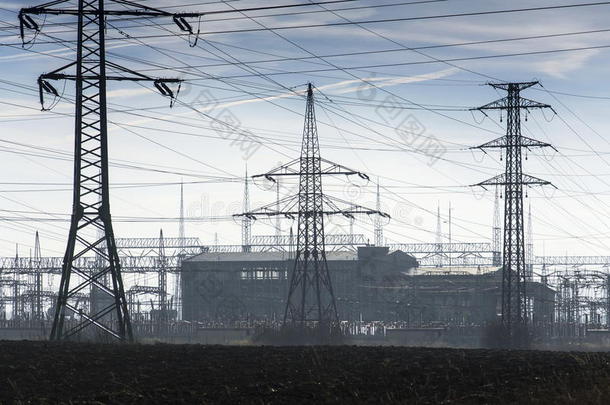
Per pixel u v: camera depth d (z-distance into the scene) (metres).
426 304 176.50
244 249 197.00
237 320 169.38
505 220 113.81
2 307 184.62
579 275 170.00
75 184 68.94
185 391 35.72
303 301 112.38
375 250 187.38
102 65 69.25
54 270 163.62
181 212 171.62
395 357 45.75
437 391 35.72
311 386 36.41
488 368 40.72
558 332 158.62
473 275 181.50
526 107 112.69
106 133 69.31
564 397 32.31
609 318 178.50
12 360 43.84
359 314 181.50
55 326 68.56
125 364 42.88
